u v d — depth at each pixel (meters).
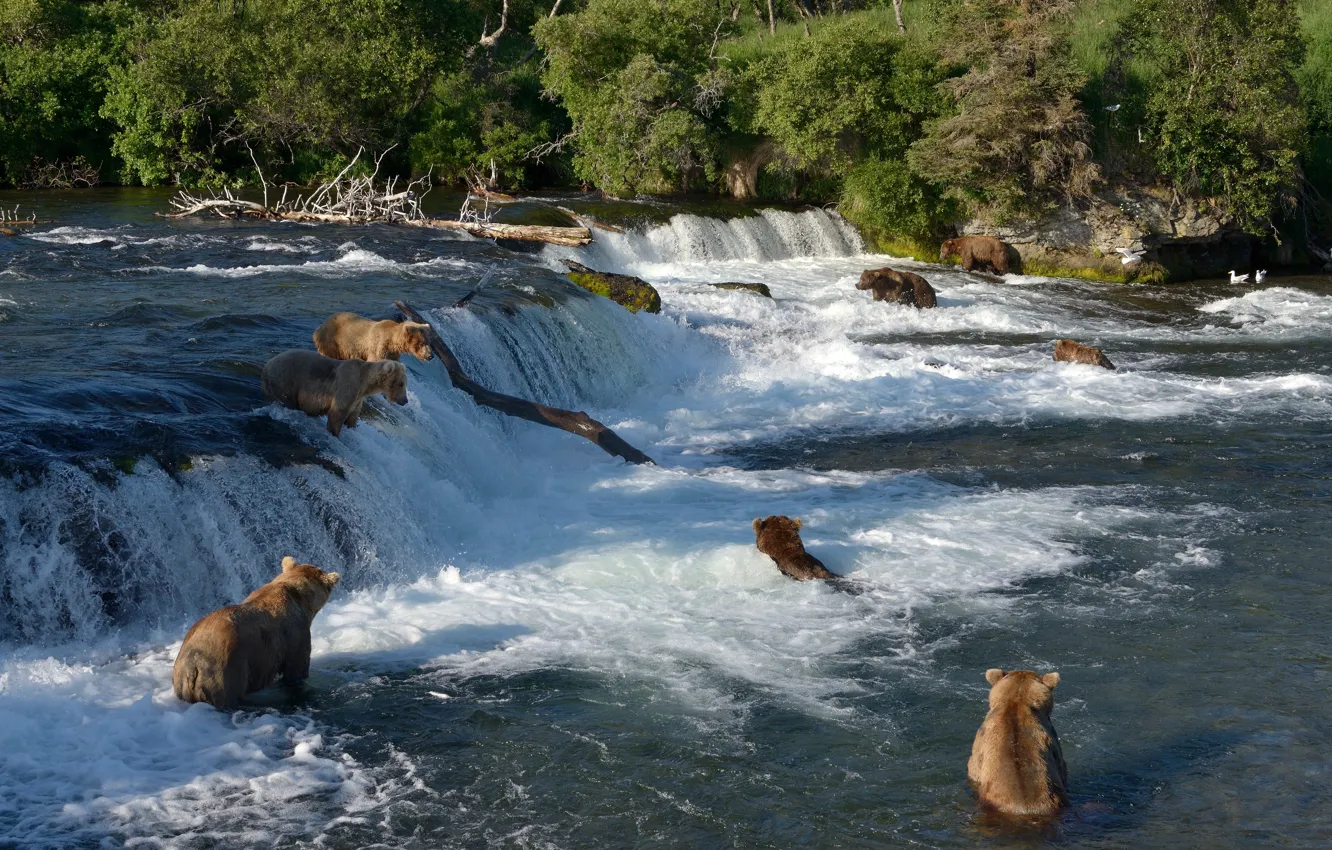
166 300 17.17
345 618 9.67
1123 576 10.98
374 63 36.72
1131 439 15.94
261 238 24.75
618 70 36.31
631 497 13.14
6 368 12.31
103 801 6.90
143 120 36.34
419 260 22.48
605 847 6.71
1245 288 30.30
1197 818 7.02
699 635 9.50
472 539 11.52
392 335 12.04
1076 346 20.55
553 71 38.03
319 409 11.22
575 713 8.20
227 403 11.78
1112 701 8.57
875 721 8.17
